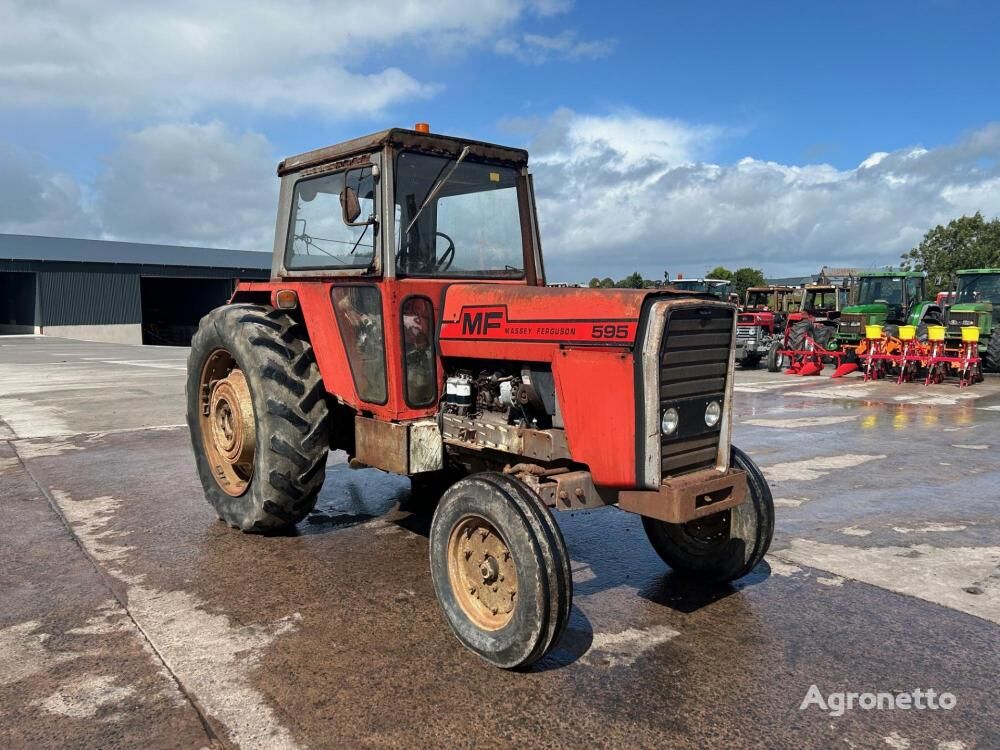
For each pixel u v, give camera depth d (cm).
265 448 421
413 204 385
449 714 264
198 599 362
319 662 300
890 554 436
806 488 587
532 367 336
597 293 307
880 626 339
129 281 3353
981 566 417
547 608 275
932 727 260
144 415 923
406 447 368
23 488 570
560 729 255
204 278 3612
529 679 289
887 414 967
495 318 348
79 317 3241
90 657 304
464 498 306
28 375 1445
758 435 812
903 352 1338
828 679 292
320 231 427
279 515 435
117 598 363
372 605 356
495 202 426
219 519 490
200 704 269
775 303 2077
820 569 411
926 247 5128
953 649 317
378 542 447
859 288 1833
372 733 252
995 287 1605
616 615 349
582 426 309
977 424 888
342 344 407
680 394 305
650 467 292
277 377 421
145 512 506
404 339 372
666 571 407
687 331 302
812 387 1280
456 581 317
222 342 455
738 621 344
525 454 331
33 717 261
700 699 276
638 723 260
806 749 246
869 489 584
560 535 283
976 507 536
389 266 369
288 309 443
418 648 313
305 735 251
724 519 375
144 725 256
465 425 360
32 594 368
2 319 3625
